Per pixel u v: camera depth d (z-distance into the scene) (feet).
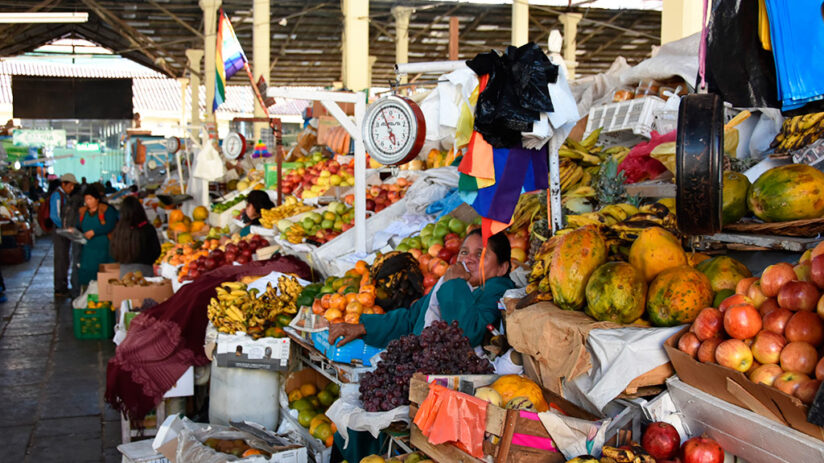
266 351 13.14
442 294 10.52
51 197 33.55
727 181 8.77
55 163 95.81
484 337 10.38
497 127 9.23
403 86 11.64
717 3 6.50
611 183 11.03
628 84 16.70
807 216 8.11
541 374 8.68
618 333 7.60
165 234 31.55
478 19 60.70
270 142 42.88
